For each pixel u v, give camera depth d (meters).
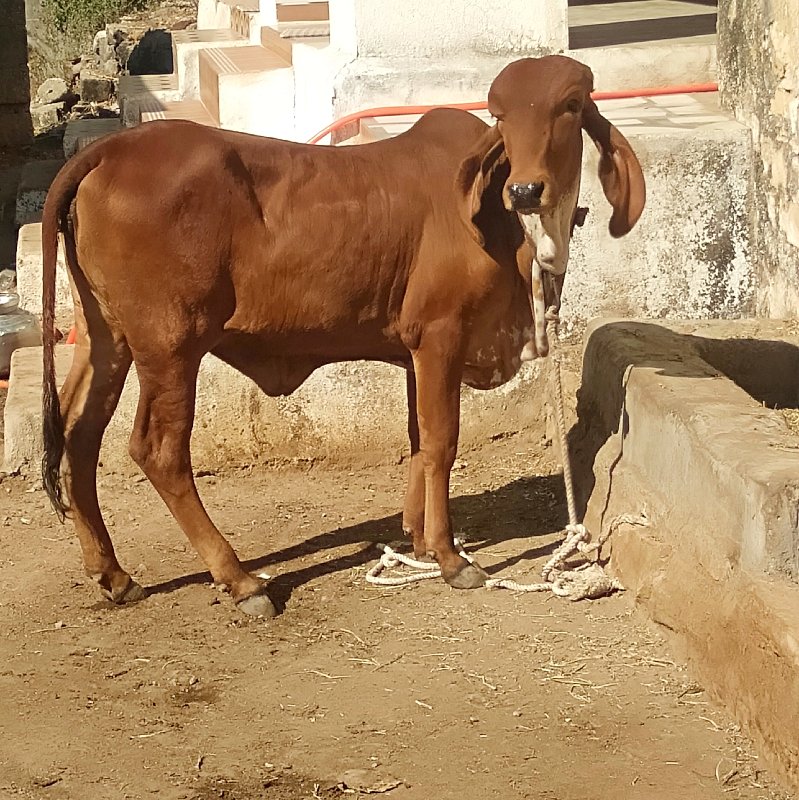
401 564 5.21
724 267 6.26
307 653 4.70
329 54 7.21
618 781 4.11
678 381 5.07
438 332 4.87
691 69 7.12
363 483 5.96
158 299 4.70
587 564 5.09
